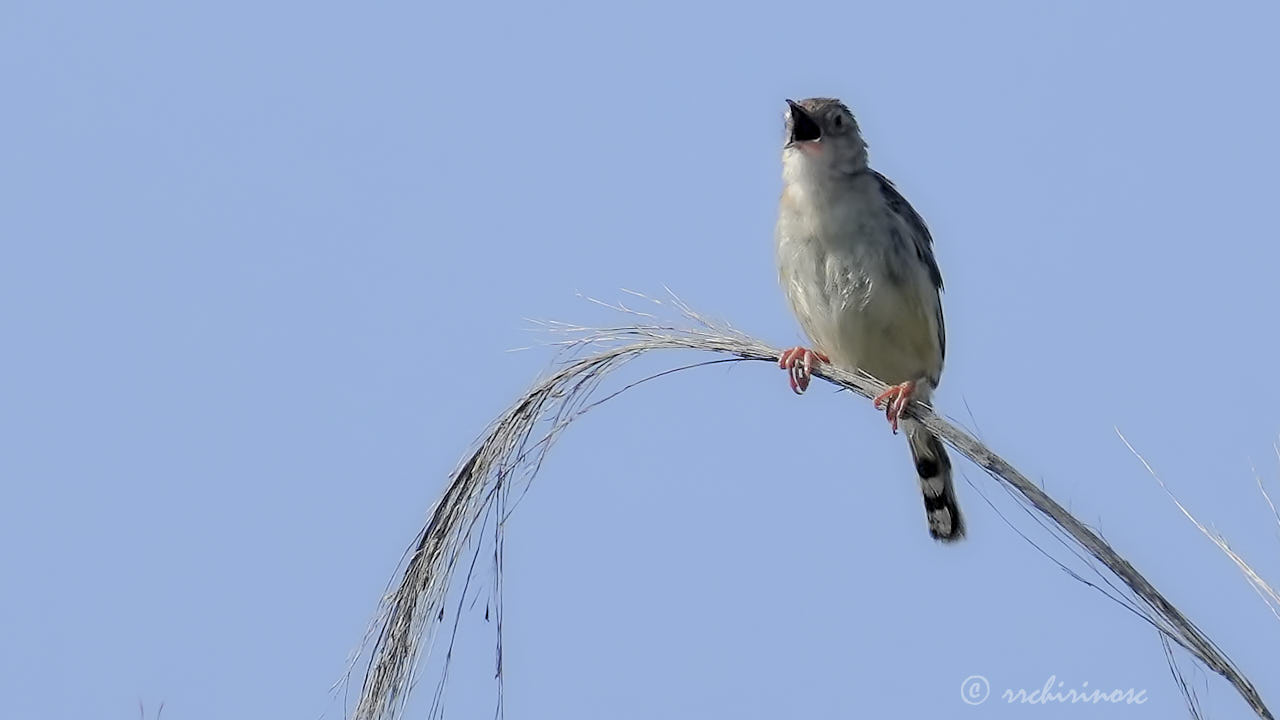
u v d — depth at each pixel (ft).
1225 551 17.93
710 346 24.89
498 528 22.07
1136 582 19.83
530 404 23.12
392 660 20.61
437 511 21.88
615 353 24.13
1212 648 19.26
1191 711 18.94
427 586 21.11
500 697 20.68
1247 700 18.92
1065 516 20.76
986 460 21.56
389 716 20.29
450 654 20.89
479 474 22.21
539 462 22.85
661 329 24.76
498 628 21.24
